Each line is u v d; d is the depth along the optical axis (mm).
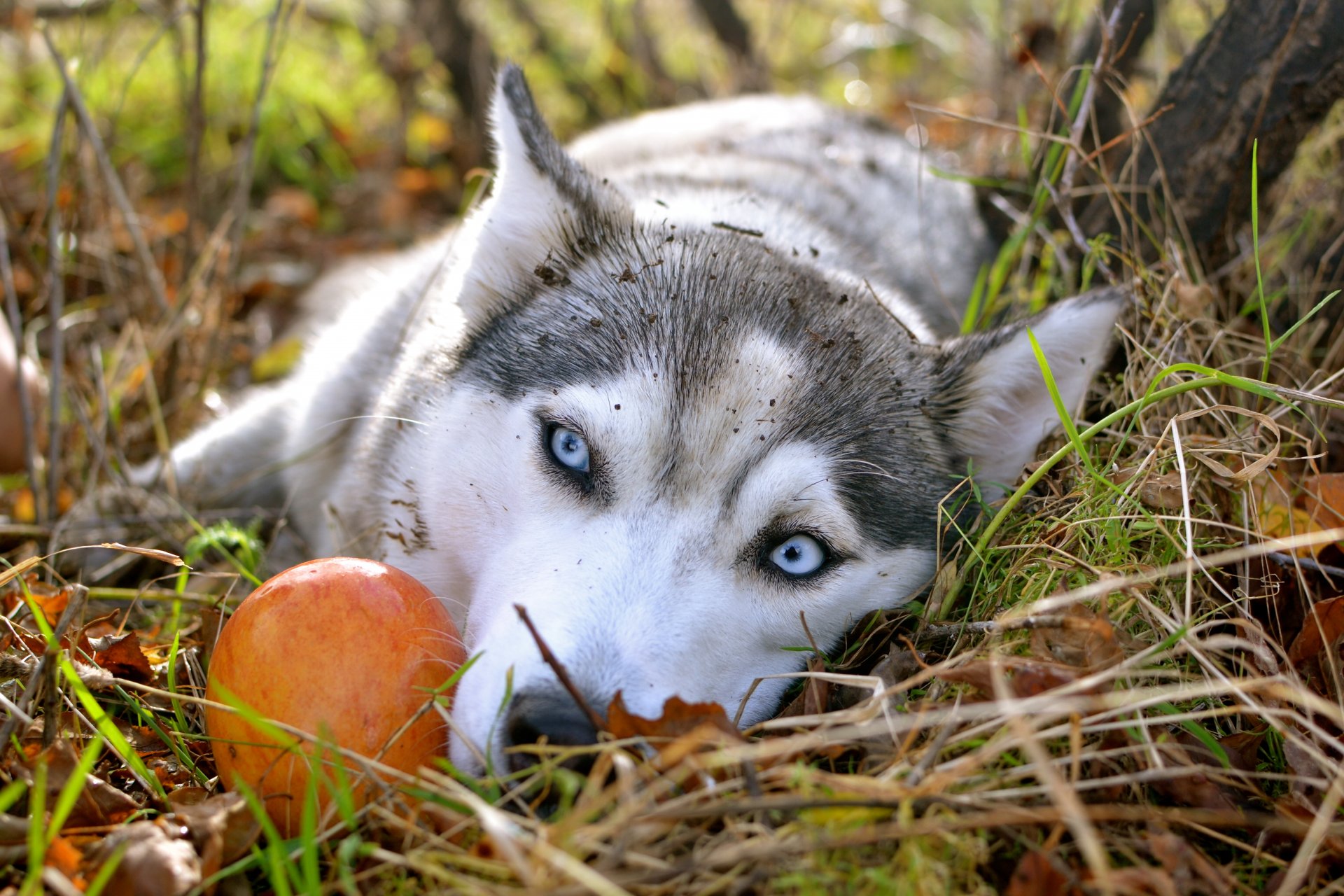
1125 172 791
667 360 654
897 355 697
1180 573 652
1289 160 774
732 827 571
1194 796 600
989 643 632
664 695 616
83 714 633
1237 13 763
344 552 734
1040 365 663
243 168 872
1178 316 737
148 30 1342
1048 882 570
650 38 1525
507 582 644
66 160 899
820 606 667
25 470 824
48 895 567
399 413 715
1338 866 597
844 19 1739
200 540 742
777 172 853
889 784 572
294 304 1121
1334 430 750
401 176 1365
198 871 572
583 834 558
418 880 581
